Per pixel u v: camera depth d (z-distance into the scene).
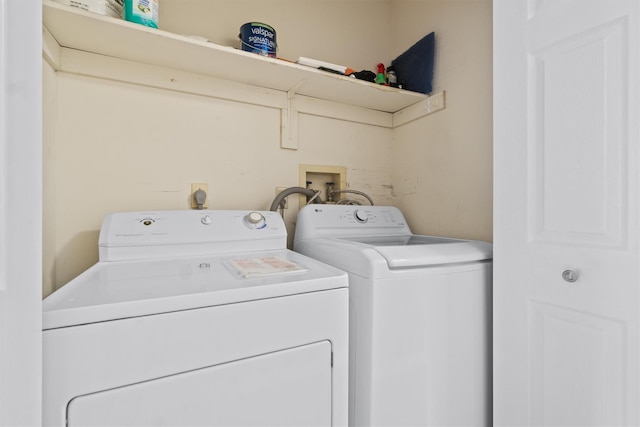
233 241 1.27
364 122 1.93
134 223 1.15
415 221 1.84
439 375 1.01
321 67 1.48
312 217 1.50
